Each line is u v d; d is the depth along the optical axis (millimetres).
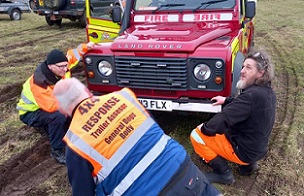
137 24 4793
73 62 4156
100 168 1968
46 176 3695
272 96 3084
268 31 11797
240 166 3588
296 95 5805
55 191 3447
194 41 3736
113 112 2059
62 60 3652
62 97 2092
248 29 5746
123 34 4391
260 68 2996
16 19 15922
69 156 1988
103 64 4035
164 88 3855
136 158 1992
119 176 1977
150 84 3895
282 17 15094
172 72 3756
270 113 3059
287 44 9641
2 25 14086
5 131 4605
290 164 3811
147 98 3973
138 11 4789
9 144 4270
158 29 4383
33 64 7891
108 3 7227
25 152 4121
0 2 15820
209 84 3672
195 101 3787
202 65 3645
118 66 3961
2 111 5281
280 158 3910
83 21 13000
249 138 3127
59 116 3672
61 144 3826
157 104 3949
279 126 4668
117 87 4062
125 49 3875
